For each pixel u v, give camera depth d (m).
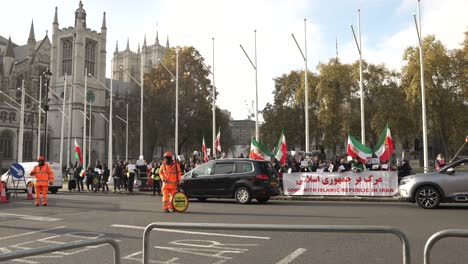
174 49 67.88
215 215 14.18
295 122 61.78
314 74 60.59
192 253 8.13
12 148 79.94
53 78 91.12
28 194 22.52
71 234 10.41
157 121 64.31
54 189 29.30
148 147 70.25
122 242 9.30
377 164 23.78
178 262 7.46
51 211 15.54
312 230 4.25
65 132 87.19
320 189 22.14
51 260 7.66
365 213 14.78
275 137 62.09
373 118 52.06
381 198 20.94
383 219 13.00
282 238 9.55
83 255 8.05
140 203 19.14
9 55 96.81
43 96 90.12
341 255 7.87
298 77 62.56
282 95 63.28
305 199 22.09
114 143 90.69
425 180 16.56
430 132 47.56
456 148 55.47
